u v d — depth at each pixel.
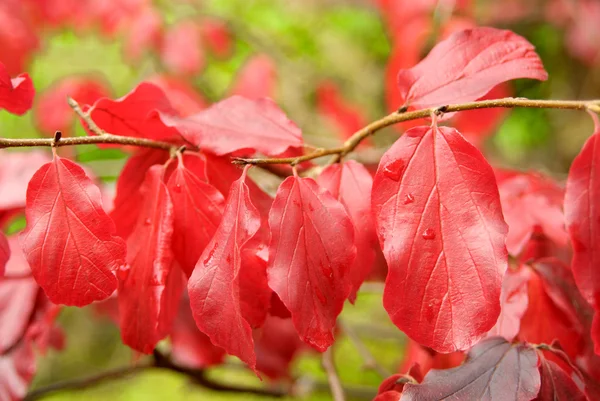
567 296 0.57
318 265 0.51
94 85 1.08
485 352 0.52
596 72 1.55
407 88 0.55
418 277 0.50
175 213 0.54
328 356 0.69
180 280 0.56
